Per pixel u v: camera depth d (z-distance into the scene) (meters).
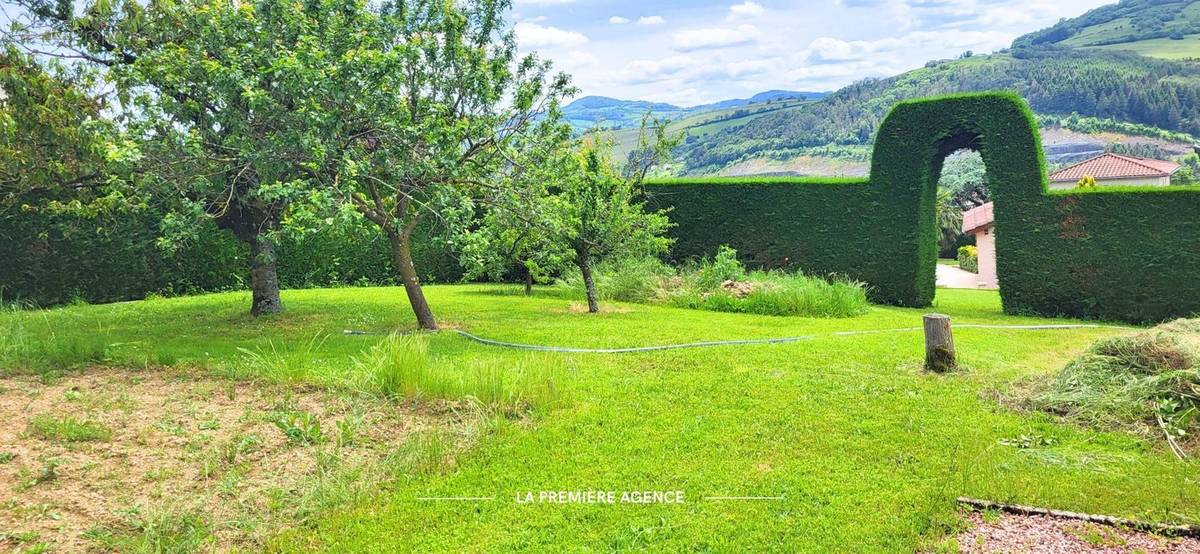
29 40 8.83
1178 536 3.43
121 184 8.40
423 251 17.52
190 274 14.73
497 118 9.30
